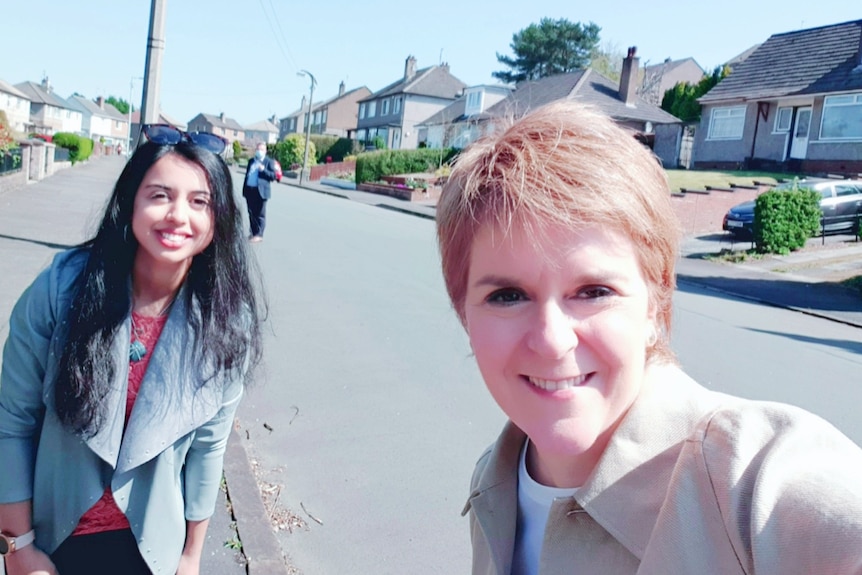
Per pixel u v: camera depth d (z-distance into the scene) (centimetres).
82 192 1970
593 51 7056
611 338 105
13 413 196
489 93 4888
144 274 201
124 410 195
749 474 92
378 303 883
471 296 114
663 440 106
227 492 370
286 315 782
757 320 1038
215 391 209
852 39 2753
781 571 84
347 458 444
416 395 564
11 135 1897
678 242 117
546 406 107
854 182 2028
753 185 2341
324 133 8944
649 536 101
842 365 777
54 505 197
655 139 3962
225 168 210
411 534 362
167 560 208
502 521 129
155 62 966
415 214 2580
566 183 102
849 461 92
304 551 339
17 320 194
